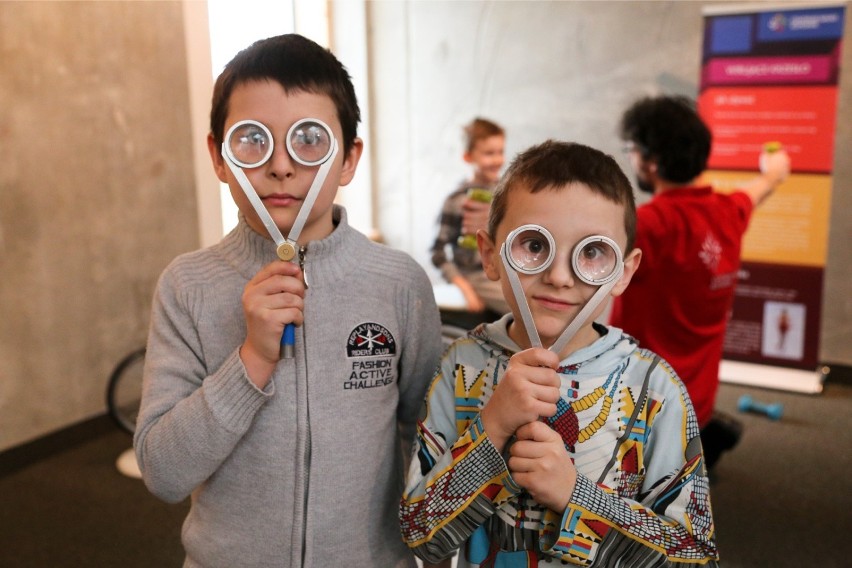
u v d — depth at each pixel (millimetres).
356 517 840
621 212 771
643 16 3785
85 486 2561
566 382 800
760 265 3609
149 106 3135
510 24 4105
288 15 2402
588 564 723
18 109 2625
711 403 1903
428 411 855
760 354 3672
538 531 784
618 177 781
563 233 733
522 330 806
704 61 3598
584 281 729
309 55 803
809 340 3559
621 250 780
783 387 3564
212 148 851
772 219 3553
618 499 750
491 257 833
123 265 3100
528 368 716
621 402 804
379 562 858
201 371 841
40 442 2795
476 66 4234
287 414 825
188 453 766
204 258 886
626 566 733
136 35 3039
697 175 1836
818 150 3422
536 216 746
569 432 789
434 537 760
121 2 2959
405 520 787
